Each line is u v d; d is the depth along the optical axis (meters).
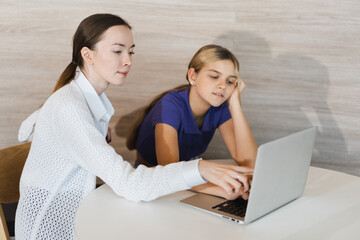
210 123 1.81
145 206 1.25
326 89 2.36
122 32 1.37
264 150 1.09
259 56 2.35
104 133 1.51
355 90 2.35
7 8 2.18
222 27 2.31
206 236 1.08
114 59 1.37
